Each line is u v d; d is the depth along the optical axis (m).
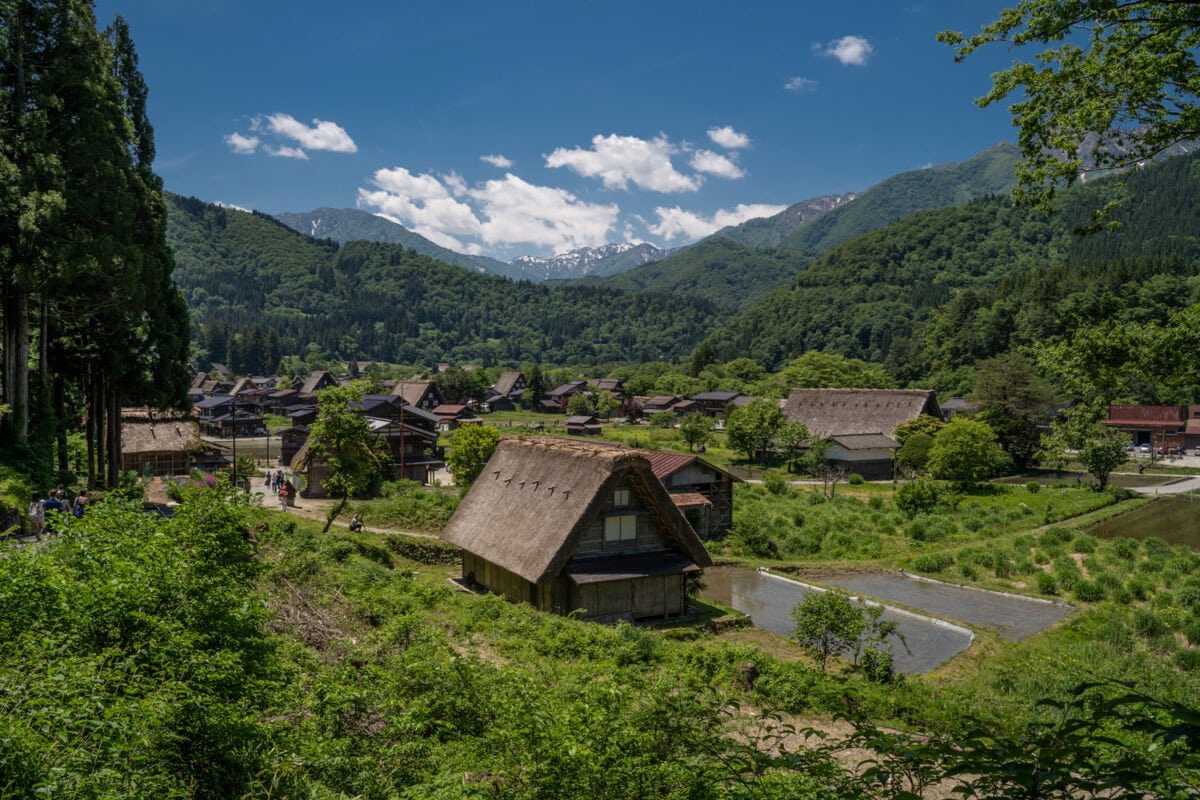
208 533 10.69
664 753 7.84
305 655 11.69
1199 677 17.75
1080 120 10.89
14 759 5.01
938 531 36.84
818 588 28.88
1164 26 10.20
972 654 20.62
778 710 14.21
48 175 23.14
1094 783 3.91
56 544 10.04
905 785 9.27
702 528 37.12
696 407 113.62
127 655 7.52
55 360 31.25
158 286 30.41
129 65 31.66
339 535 28.22
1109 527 39.88
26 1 23.80
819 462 61.25
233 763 7.14
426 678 10.61
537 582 21.53
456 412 101.38
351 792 7.57
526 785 7.24
